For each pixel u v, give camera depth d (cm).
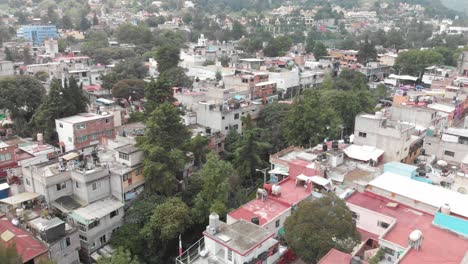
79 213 4931
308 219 3625
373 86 12388
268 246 3728
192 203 5597
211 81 11144
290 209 4519
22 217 4684
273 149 7525
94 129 7350
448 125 7644
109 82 11700
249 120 7594
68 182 5309
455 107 8169
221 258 3644
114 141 6372
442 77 11675
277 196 4791
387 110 7806
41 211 4962
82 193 5222
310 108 7206
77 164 5522
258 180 6550
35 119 7838
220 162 5603
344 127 8088
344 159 5888
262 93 10662
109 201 5297
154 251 4962
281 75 11669
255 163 6531
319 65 14250
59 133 7344
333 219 3569
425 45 19800
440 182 5166
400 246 3491
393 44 19500
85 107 8225
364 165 5666
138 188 5591
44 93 9444
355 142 6341
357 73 12375
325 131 7344
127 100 10788
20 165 5956
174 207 4991
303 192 4941
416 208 4303
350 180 5131
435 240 3581
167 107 6031
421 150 6512
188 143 6350
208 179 5325
